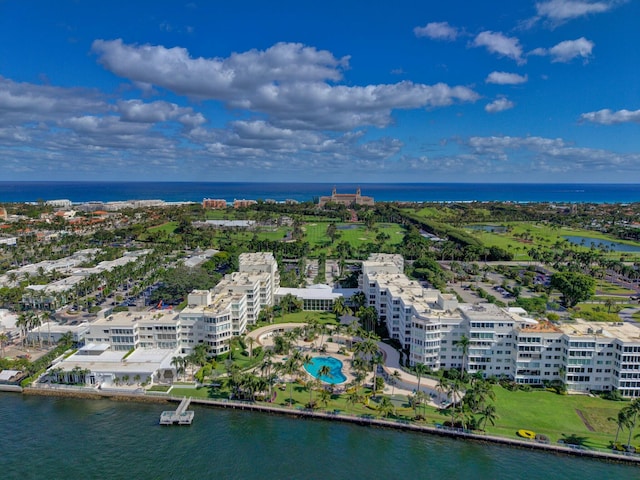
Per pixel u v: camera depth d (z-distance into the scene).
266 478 126.62
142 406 165.25
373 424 152.75
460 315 190.00
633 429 147.62
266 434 147.88
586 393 171.00
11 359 194.62
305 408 160.00
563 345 173.50
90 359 187.00
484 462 134.62
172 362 174.75
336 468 131.50
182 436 146.00
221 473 128.25
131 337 197.12
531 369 176.25
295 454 137.62
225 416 158.50
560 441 141.25
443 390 170.25
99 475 126.25
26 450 137.25
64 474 126.50
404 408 159.62
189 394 169.88
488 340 180.12
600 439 142.12
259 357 198.00
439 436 147.50
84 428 150.00
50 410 161.75
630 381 166.12
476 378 173.38
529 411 157.38
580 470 131.50
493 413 145.75
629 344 164.00
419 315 188.50
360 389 173.25
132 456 135.12
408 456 137.50
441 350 186.50
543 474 129.75
